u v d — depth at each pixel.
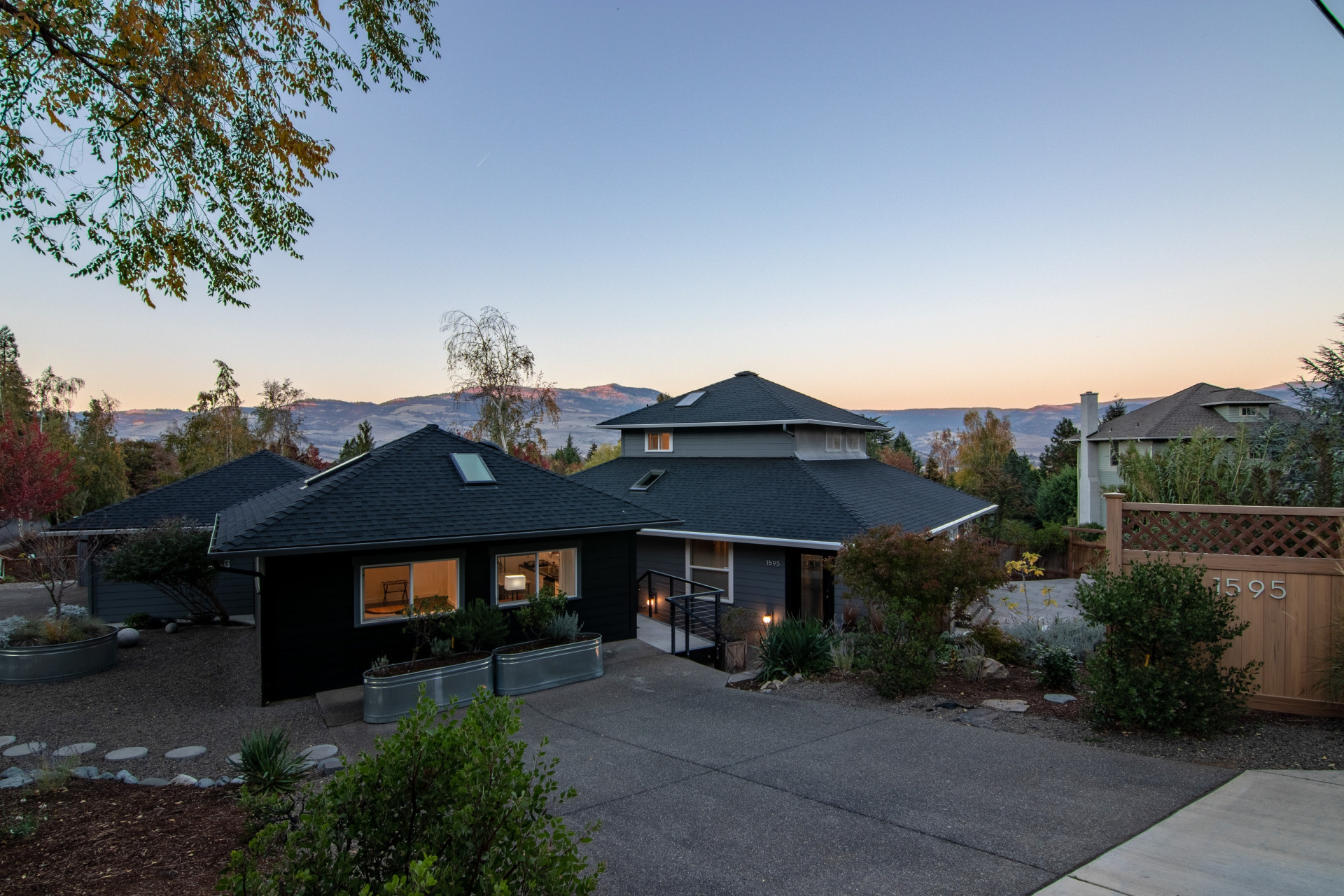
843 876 3.93
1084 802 4.76
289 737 8.00
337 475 12.69
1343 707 6.26
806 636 10.21
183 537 13.60
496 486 12.60
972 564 9.38
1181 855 3.84
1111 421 30.66
